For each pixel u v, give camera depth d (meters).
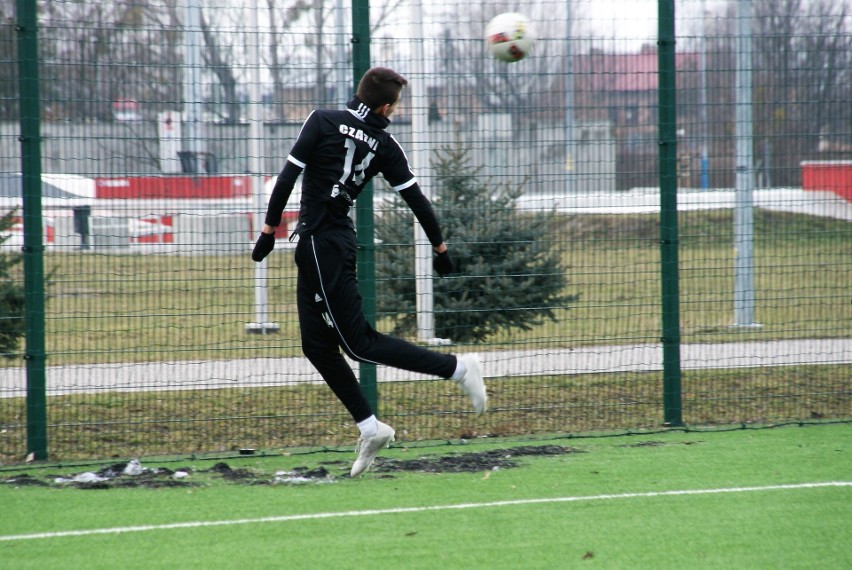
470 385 22.38
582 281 45.94
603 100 32.91
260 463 25.70
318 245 21.36
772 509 20.69
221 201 36.59
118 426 28.75
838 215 34.97
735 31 40.69
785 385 33.56
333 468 24.97
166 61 32.34
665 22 28.86
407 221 37.22
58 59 29.83
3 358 34.22
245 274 50.78
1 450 26.84
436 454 26.41
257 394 31.72
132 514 20.73
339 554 17.97
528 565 17.31
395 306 37.12
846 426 29.25
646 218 37.09
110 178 31.94
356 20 27.27
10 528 19.75
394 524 19.84
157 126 32.53
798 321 35.50
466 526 19.66
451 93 33.59
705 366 34.84
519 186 37.06
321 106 32.06
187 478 24.03
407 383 32.38
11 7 29.88
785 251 43.34
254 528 19.66
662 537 18.86
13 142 31.33
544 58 31.84
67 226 37.62
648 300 46.41
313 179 21.42
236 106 34.25
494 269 36.31
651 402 30.75
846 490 22.19
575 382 33.09
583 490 22.36
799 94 33.81
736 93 36.47
